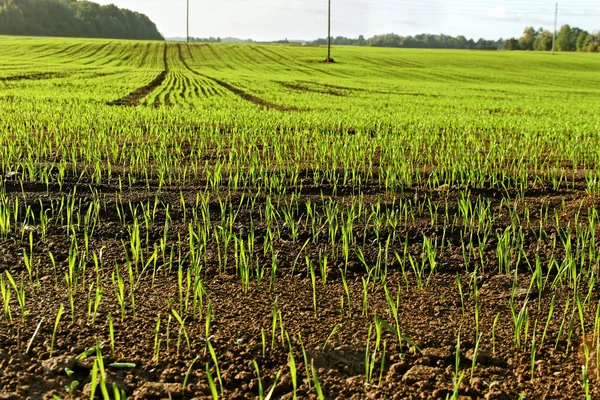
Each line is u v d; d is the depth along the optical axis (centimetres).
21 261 444
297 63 7069
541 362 314
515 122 1595
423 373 302
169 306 371
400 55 8750
